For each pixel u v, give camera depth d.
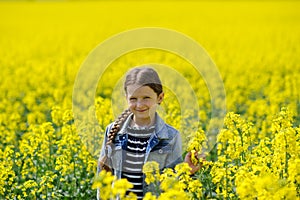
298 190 5.77
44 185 7.16
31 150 8.01
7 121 11.21
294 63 18.25
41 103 13.80
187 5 42.03
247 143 6.96
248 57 19.94
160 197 4.97
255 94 14.62
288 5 39.28
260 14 35.31
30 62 19.56
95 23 33.09
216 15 35.56
